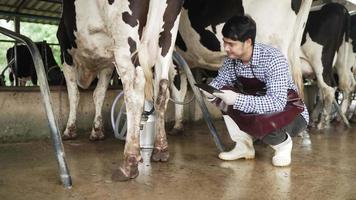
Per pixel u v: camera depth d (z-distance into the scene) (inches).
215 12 150.4
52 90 155.3
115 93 174.7
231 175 97.5
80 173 98.0
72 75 145.9
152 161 111.9
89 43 122.8
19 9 367.2
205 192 83.6
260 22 135.9
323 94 195.8
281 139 104.0
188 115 212.7
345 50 228.2
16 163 108.6
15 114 146.1
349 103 257.9
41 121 152.3
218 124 206.5
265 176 96.7
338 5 191.3
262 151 126.5
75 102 148.6
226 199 79.3
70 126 148.9
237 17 94.0
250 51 96.2
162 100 109.1
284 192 84.2
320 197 81.0
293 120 101.2
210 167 105.5
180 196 80.8
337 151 131.0
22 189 84.5
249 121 100.7
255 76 100.4
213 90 96.0
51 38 803.4
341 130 192.7
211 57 161.6
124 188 85.8
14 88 146.0
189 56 169.8
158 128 111.2
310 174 99.0
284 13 134.6
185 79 174.4
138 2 92.1
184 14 160.2
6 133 144.2
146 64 97.0
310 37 191.6
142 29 94.7
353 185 89.7
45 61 278.8
